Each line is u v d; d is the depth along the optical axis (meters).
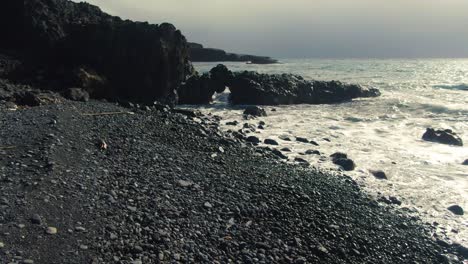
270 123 25.53
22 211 8.20
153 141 15.67
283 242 9.04
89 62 29.78
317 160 16.83
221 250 8.30
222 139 18.11
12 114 16.58
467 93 38.25
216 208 10.03
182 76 32.84
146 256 7.57
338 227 10.13
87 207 8.88
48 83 26.47
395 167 16.19
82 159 11.73
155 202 9.70
